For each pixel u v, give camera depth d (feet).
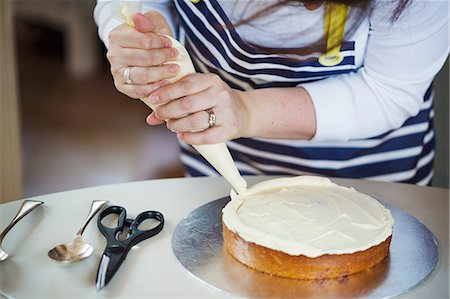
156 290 2.11
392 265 2.25
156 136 8.59
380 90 2.87
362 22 2.83
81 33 11.27
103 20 3.22
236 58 3.12
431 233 2.49
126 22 2.54
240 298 2.05
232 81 3.31
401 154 3.45
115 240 2.34
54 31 12.19
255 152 3.45
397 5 2.65
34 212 2.66
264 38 3.02
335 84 2.91
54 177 7.33
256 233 2.18
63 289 2.11
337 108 2.84
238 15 3.01
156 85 2.38
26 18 12.07
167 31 2.95
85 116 9.25
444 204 2.81
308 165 3.38
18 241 2.43
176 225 2.56
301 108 2.81
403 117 2.98
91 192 2.87
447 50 2.82
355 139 3.10
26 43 12.32
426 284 2.16
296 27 2.93
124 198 2.81
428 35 2.71
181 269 2.24
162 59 2.36
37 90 10.31
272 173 3.48
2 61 4.60
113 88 10.50
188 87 2.33
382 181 3.07
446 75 4.50
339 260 2.14
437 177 4.73
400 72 2.81
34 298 2.05
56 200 2.78
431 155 3.71
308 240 2.17
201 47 3.24
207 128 2.39
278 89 2.86
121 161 7.78
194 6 3.07
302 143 3.33
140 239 2.41
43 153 7.99
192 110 2.34
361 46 2.92
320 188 2.58
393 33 2.71
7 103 4.67
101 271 2.15
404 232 2.49
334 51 2.95
